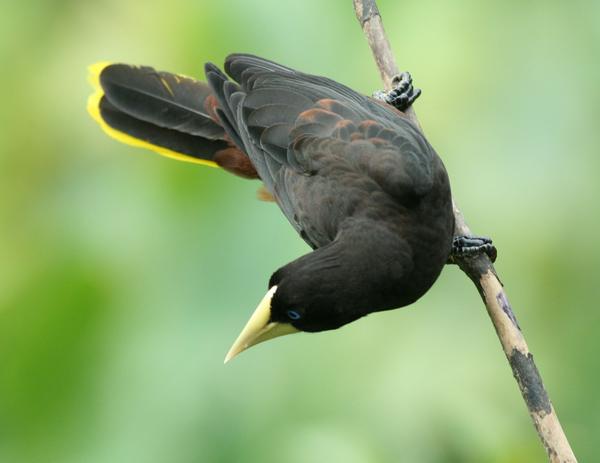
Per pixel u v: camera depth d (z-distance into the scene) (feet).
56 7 39.37
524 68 36.29
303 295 32.09
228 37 37.70
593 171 35.76
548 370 36.55
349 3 37.60
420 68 36.65
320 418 34.30
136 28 39.01
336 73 37.70
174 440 33.55
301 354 34.83
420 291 33.65
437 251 33.37
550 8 36.52
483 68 36.40
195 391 33.86
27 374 34.17
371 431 34.42
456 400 34.96
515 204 35.86
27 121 38.86
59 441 33.81
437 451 34.78
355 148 34.14
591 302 36.37
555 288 36.47
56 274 34.86
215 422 33.78
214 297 34.65
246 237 35.42
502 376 35.78
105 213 36.40
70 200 37.42
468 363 35.55
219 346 34.19
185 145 38.52
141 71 38.96
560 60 36.24
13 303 34.73
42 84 39.06
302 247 35.58
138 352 34.01
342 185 33.83
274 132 35.35
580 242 35.94
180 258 34.96
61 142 38.86
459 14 36.76
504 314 33.06
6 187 38.09
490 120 36.24
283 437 33.88
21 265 35.63
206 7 37.76
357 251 32.65
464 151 36.22
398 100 36.68
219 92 36.81
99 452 33.53
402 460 34.30
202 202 35.91
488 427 35.35
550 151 35.86
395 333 35.60
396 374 34.96
